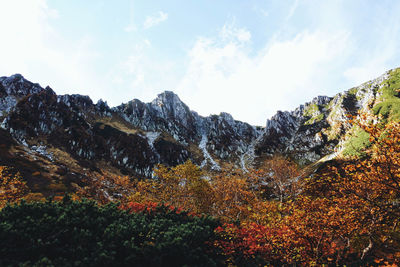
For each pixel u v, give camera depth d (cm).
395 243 1836
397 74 16062
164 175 3791
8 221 1198
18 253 1021
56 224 1255
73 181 5959
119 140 13138
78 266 980
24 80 14450
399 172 1154
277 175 3750
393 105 10438
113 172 9838
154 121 19700
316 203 1616
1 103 11244
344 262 1845
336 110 18175
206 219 1842
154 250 1142
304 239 1561
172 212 1966
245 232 1748
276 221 1753
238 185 3931
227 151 19538
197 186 3703
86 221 1345
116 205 1822
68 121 11125
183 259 1183
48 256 1055
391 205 1321
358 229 1538
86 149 10138
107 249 1134
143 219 1556
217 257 1459
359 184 1384
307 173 8106
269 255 1703
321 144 15362
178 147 16600
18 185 3856
